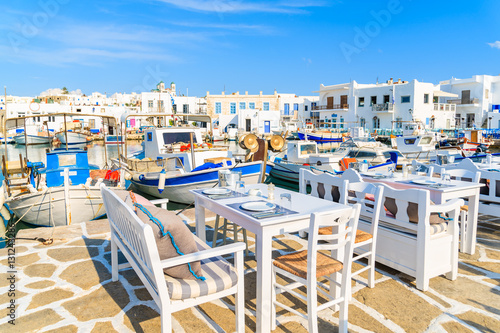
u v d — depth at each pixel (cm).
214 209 351
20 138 3781
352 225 282
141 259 260
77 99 6319
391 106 4019
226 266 273
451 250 377
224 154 1106
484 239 518
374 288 361
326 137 3372
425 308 322
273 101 5194
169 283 241
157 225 239
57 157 880
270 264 281
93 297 342
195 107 5284
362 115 4406
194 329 288
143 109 4603
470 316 309
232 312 317
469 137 2653
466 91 4653
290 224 286
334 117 4741
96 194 765
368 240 350
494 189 518
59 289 358
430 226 368
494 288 362
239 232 552
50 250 470
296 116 5156
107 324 295
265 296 280
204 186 904
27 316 306
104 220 619
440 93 4131
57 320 301
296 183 1331
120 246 336
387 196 385
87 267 414
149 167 1109
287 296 348
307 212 297
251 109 4725
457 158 1262
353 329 289
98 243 498
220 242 505
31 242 503
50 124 4462
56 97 6150
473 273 400
